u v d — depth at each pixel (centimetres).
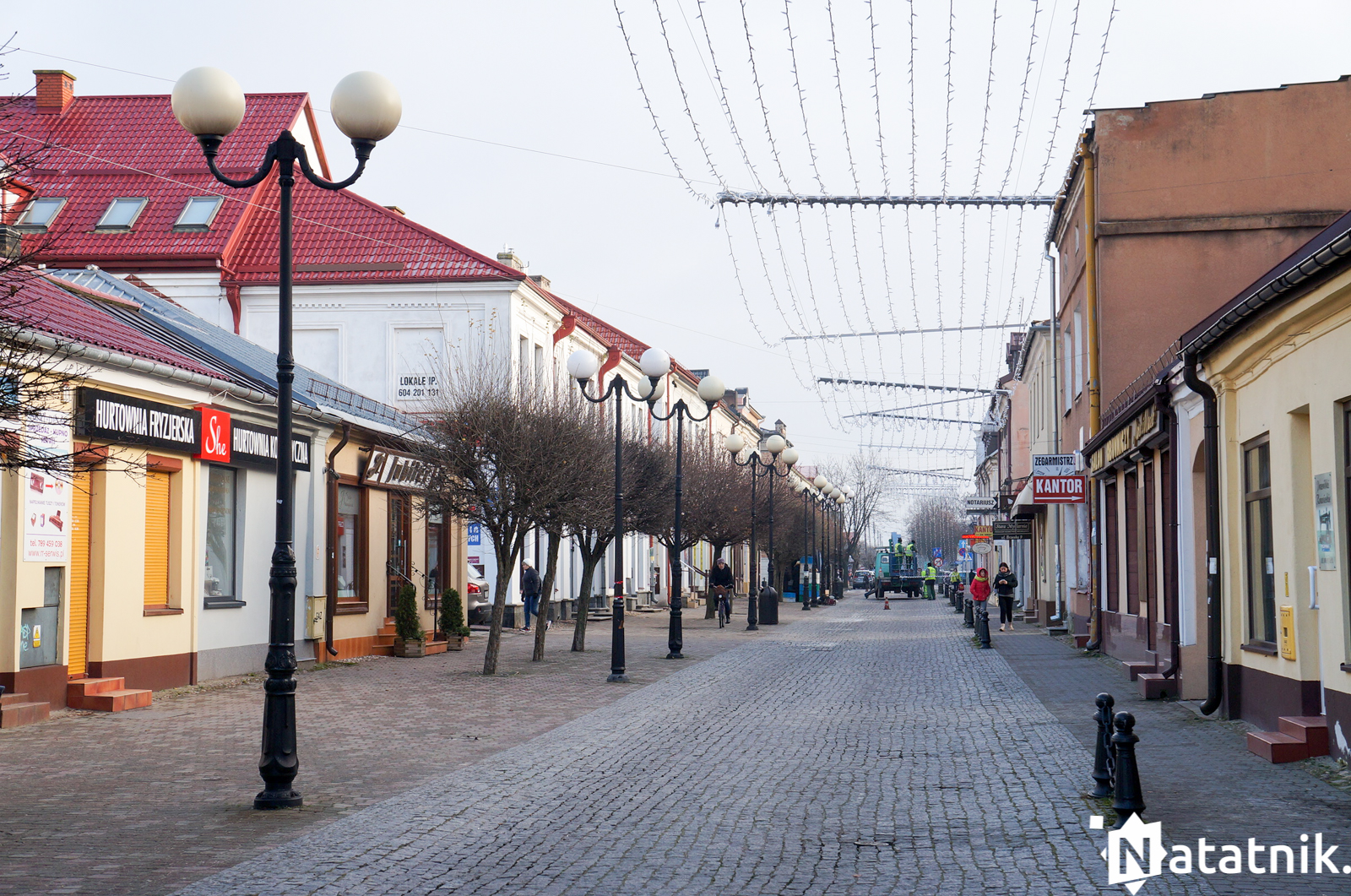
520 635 3189
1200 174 2445
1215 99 2444
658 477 2764
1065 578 3378
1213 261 2436
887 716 1548
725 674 2173
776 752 1248
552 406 2280
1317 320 1072
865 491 10181
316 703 1662
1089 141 2512
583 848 802
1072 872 720
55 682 1488
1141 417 1834
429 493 2134
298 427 2120
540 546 3884
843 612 5216
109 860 758
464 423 2105
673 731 1411
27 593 1426
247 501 1977
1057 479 2455
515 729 1423
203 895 673
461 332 3347
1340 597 1038
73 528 1546
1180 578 1611
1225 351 1323
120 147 3603
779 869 741
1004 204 2075
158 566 1747
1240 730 1281
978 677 2052
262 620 2020
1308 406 1114
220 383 1817
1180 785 972
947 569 9506
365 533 2442
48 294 1680
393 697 1748
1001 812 911
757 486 4981
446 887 698
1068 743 1255
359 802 959
